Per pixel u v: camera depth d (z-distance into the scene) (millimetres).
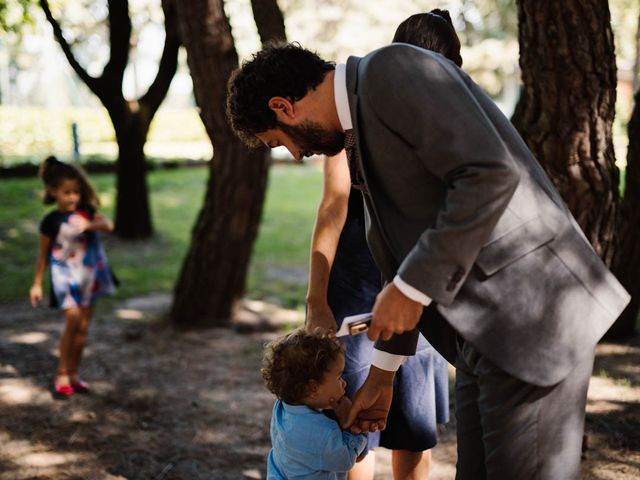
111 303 6520
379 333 1707
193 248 5867
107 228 4461
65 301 4312
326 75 1794
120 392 4395
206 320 5809
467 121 1579
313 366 2254
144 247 8922
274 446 2424
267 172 5832
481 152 1561
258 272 7789
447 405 2738
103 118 21266
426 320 1974
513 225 1687
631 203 4824
